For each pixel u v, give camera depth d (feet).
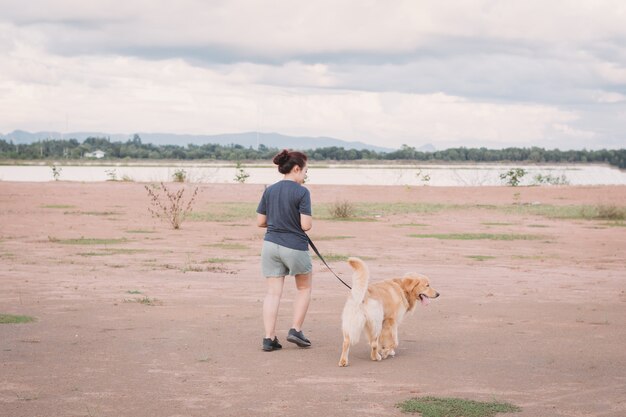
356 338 22.98
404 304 24.88
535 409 18.39
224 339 26.43
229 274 44.32
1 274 42.88
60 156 581.12
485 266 50.11
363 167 507.30
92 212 96.84
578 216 100.58
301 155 25.66
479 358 24.02
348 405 18.60
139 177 227.40
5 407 18.11
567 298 36.65
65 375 21.20
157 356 23.66
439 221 91.56
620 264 52.03
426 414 17.80
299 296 25.63
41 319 29.68
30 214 91.25
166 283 40.34
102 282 40.40
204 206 112.98
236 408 18.25
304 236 25.25
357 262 23.32
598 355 24.41
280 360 23.48
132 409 18.07
